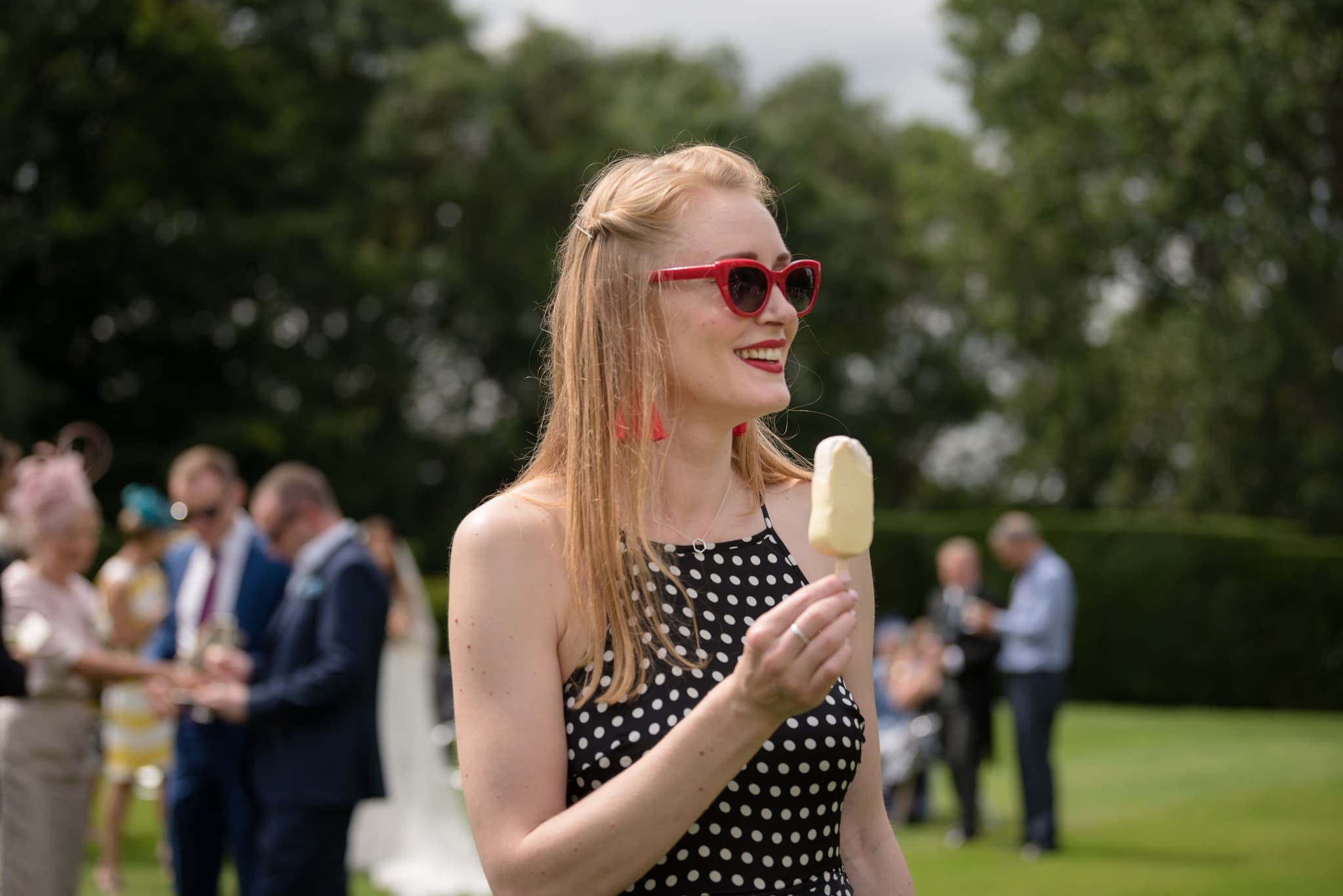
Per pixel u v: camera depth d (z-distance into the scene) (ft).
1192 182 69.72
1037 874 24.48
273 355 82.74
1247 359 76.23
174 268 76.54
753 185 5.74
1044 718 26.91
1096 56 74.49
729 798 5.23
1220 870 24.32
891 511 123.24
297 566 16.58
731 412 5.59
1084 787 36.32
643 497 5.47
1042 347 86.17
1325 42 66.80
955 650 28.94
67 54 75.25
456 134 101.60
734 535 5.84
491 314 96.17
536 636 5.32
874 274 104.37
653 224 5.55
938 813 33.19
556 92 103.35
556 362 5.89
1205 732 50.49
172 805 16.97
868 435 115.14
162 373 82.64
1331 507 80.12
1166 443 98.99
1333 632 61.05
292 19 89.92
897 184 117.08
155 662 18.26
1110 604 64.54
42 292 77.82
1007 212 79.87
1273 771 38.73
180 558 18.62
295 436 81.20
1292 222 69.62
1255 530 63.62
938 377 119.75
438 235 101.71
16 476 16.85
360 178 96.22
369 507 90.12
